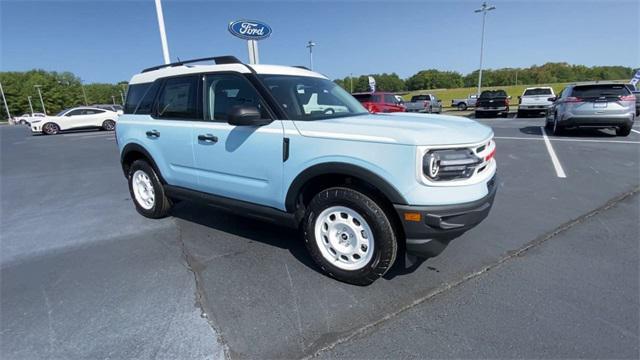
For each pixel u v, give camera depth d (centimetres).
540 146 878
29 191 644
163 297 275
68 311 260
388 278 293
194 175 371
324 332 231
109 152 1148
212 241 379
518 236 366
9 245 386
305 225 300
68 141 1564
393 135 245
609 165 654
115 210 502
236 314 251
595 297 259
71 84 8950
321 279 296
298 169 286
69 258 349
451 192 243
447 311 249
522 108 1855
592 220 401
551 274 292
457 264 313
